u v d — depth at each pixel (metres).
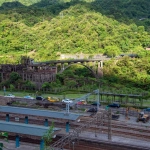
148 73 155.88
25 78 149.88
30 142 68.69
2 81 147.50
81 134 74.00
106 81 146.12
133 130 77.19
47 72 148.12
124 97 114.12
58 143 60.06
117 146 67.75
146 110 97.25
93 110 92.75
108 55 185.88
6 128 66.06
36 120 82.94
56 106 99.50
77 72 165.88
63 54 193.75
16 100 108.69
